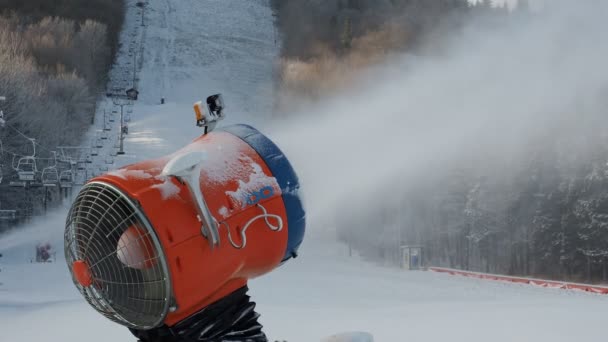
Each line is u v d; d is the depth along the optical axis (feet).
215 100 14.90
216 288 13.05
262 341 13.75
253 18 355.77
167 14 347.77
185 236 12.32
